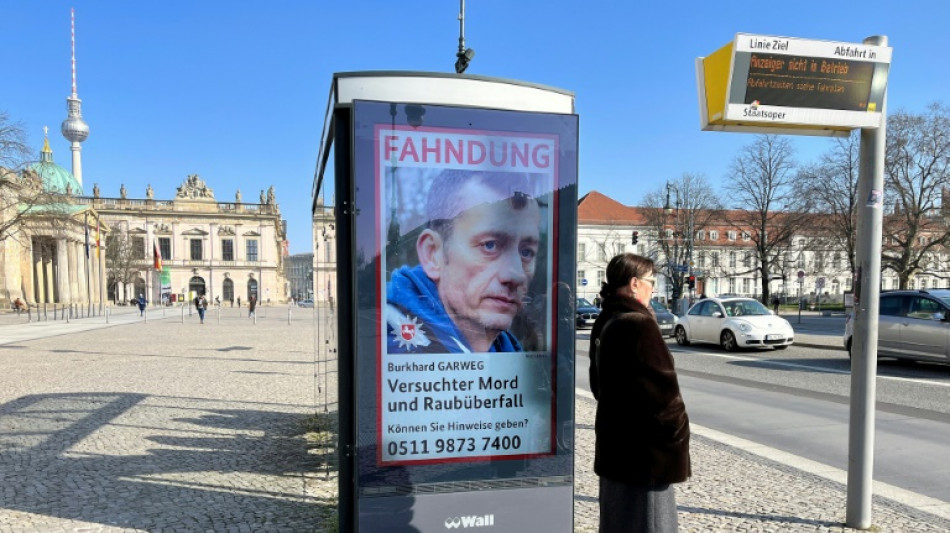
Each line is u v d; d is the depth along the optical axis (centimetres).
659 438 256
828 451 624
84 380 1106
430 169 331
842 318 3806
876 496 476
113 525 414
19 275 6062
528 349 348
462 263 337
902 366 1274
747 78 368
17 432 687
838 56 379
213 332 2633
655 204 5434
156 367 1312
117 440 651
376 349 328
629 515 264
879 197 396
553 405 353
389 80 340
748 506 451
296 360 1470
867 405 402
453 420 338
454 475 339
